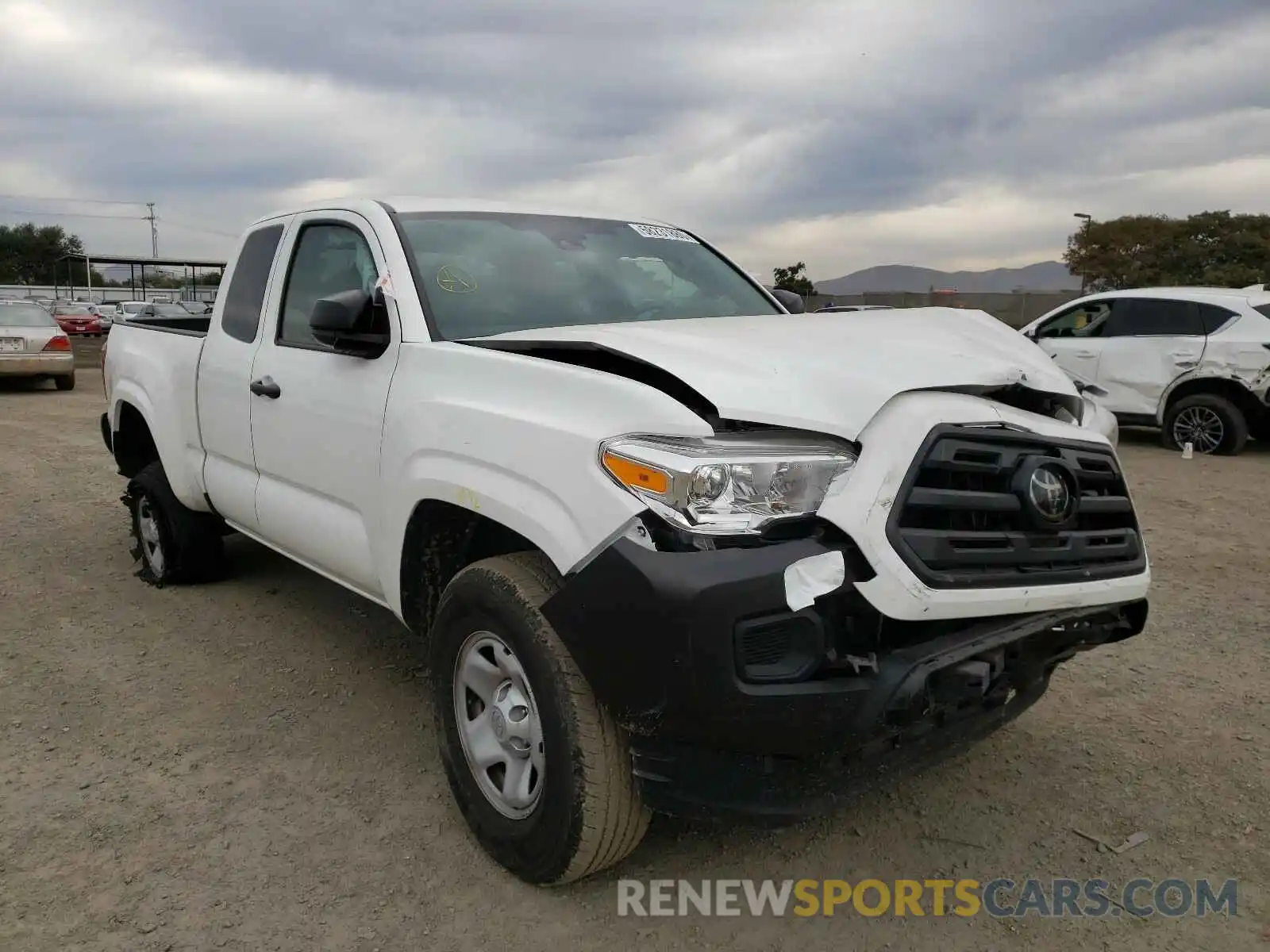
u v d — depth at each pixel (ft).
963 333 10.06
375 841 9.71
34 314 55.62
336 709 12.76
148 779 10.87
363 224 12.09
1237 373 34.01
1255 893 9.02
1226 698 13.32
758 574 7.14
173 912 8.56
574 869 8.42
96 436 36.78
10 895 8.76
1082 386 10.99
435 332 10.55
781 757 7.60
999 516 8.23
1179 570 19.54
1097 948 8.30
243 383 13.66
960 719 8.66
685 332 9.20
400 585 10.39
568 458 8.05
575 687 8.06
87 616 16.25
